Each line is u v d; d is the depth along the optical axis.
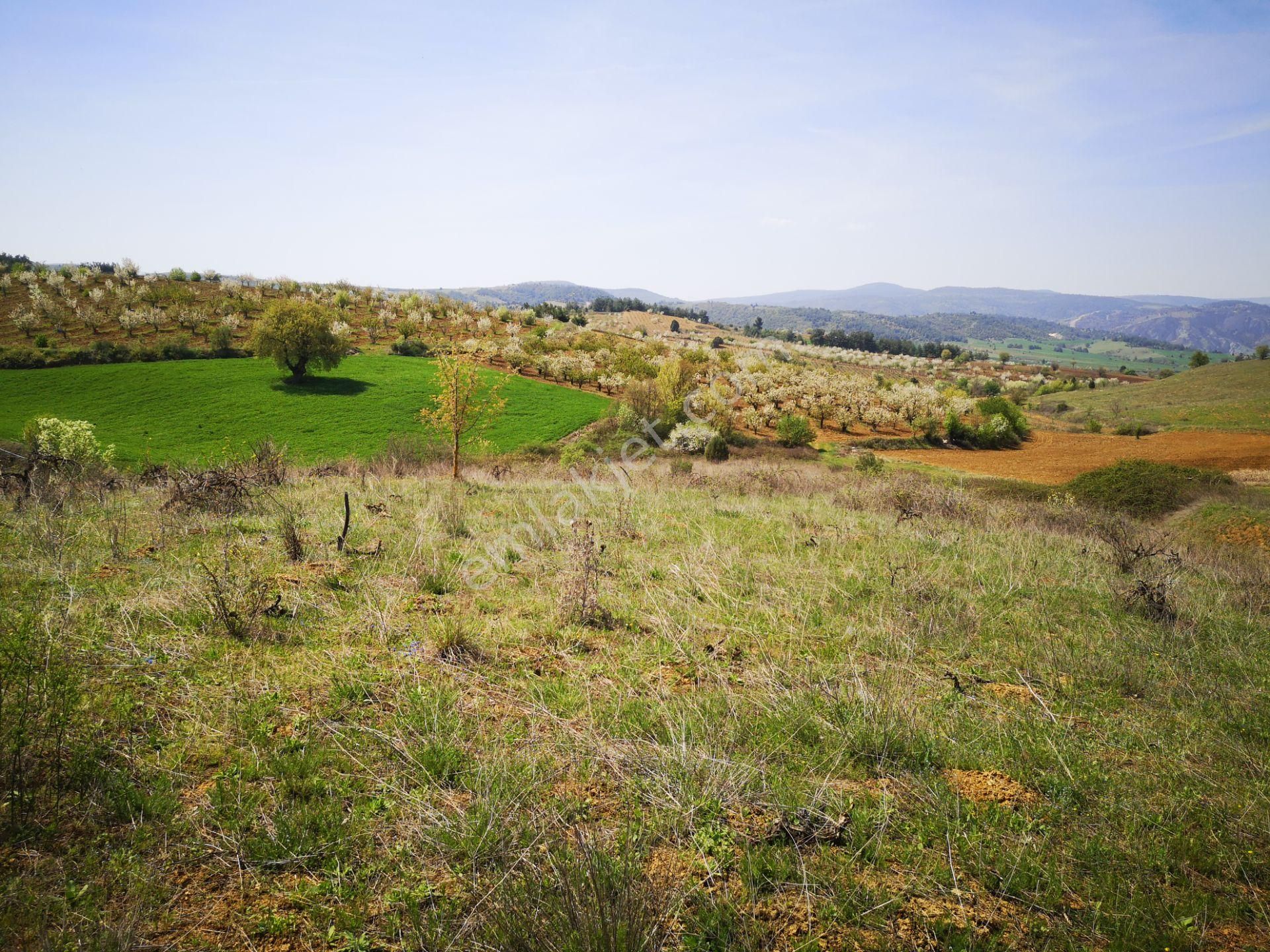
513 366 66.81
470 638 5.13
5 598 5.06
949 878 2.92
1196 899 2.89
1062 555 10.21
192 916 2.43
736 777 3.50
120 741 3.37
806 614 6.38
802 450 40.22
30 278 84.12
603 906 2.35
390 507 10.40
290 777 3.25
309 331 55.28
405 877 2.71
